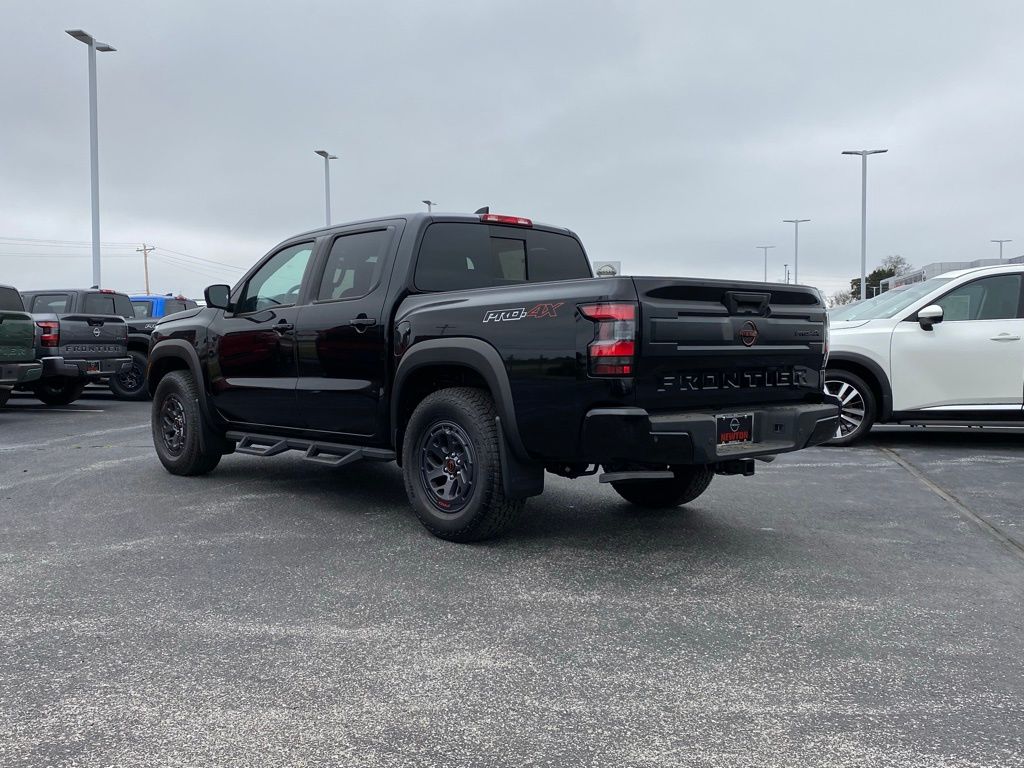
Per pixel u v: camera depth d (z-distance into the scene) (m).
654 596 3.78
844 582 3.99
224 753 2.41
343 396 5.24
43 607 3.61
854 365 8.14
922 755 2.40
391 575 4.07
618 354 3.85
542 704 2.72
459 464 4.57
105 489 6.19
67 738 2.49
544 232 5.86
